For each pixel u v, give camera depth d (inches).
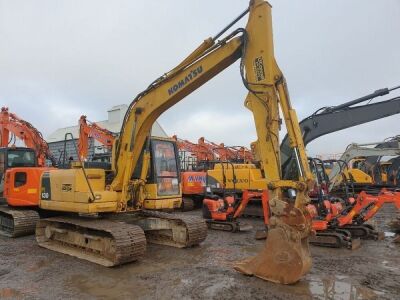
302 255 209.9
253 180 467.8
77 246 301.1
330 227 345.4
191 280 225.3
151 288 211.8
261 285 212.8
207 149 984.9
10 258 284.0
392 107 390.3
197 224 315.6
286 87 230.7
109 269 251.4
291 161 229.9
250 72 233.6
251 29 234.5
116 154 305.6
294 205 212.4
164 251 303.7
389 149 577.6
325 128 402.0
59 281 226.4
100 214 305.1
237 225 396.2
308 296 195.8
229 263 264.5
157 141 318.3
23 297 199.0
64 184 297.0
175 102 287.7
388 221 492.7
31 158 446.0
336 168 438.3
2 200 412.2
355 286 213.0
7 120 557.0
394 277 231.8
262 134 227.3
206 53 257.8
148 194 308.2
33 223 375.2
